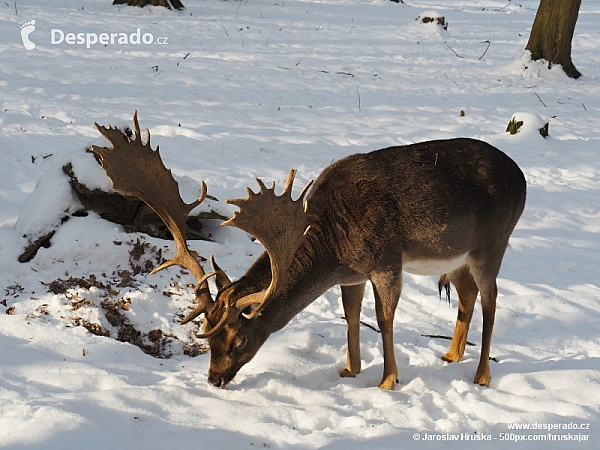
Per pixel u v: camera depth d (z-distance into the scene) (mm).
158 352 5871
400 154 5277
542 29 18875
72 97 12547
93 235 6668
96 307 5949
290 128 12453
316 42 20969
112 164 4734
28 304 5895
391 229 5074
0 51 15531
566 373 5305
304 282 5035
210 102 13492
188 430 4387
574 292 7344
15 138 10031
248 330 4918
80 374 4941
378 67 18312
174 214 4941
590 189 10688
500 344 6105
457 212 5148
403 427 4609
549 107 15641
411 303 6996
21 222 6781
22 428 4137
